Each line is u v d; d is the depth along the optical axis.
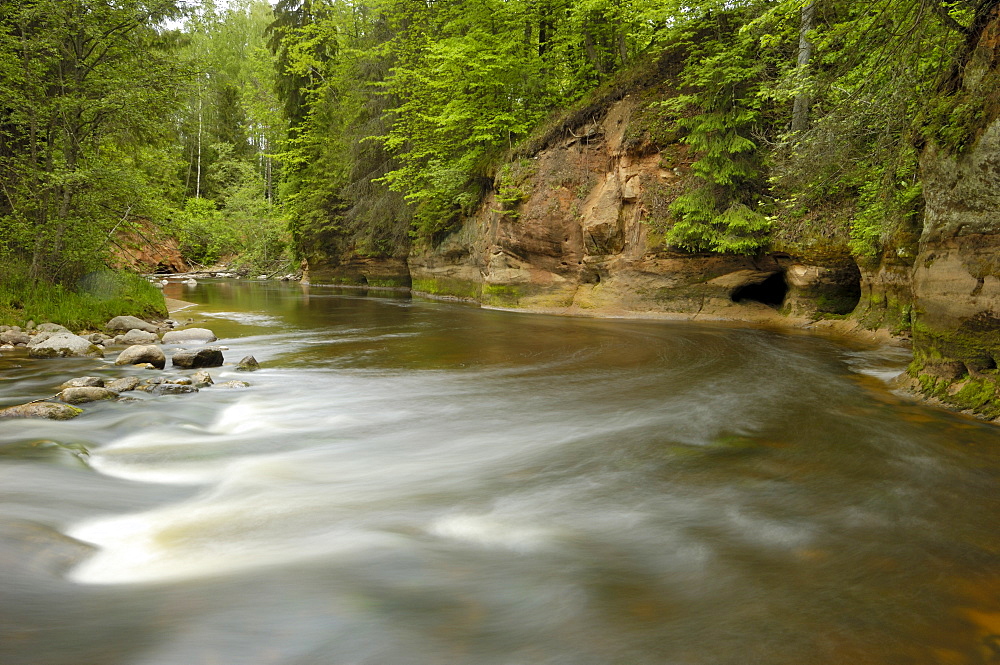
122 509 4.50
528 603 3.17
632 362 11.08
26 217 15.52
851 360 10.89
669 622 2.99
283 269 49.03
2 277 14.54
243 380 9.48
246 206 51.16
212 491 4.98
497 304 22.67
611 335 14.61
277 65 40.50
